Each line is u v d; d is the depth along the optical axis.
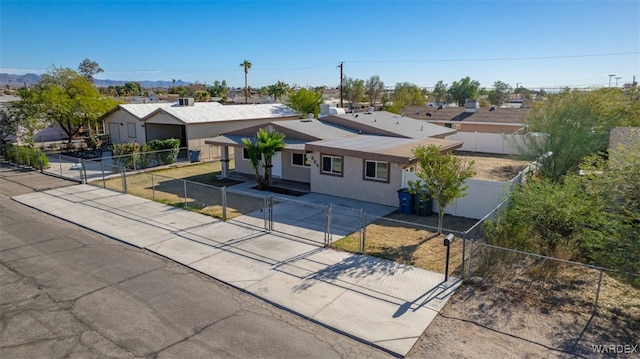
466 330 7.91
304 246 12.33
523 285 9.62
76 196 18.55
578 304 8.74
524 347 7.36
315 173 19.22
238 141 22.33
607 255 9.34
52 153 31.14
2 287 9.72
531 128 21.64
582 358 7.04
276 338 7.71
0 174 23.58
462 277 10.03
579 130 18.88
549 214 11.19
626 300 8.84
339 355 7.23
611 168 10.62
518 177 16.48
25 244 12.62
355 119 25.28
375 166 17.33
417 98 74.62
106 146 34.72
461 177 12.67
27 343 7.52
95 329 7.98
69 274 10.46
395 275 10.28
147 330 7.95
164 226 14.24
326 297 9.20
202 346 7.44
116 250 12.15
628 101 23.78
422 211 15.57
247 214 15.65
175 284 9.93
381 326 8.06
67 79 36.53
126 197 18.33
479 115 40.53
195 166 26.67
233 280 10.07
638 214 9.25
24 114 30.34
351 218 15.24
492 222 11.88
